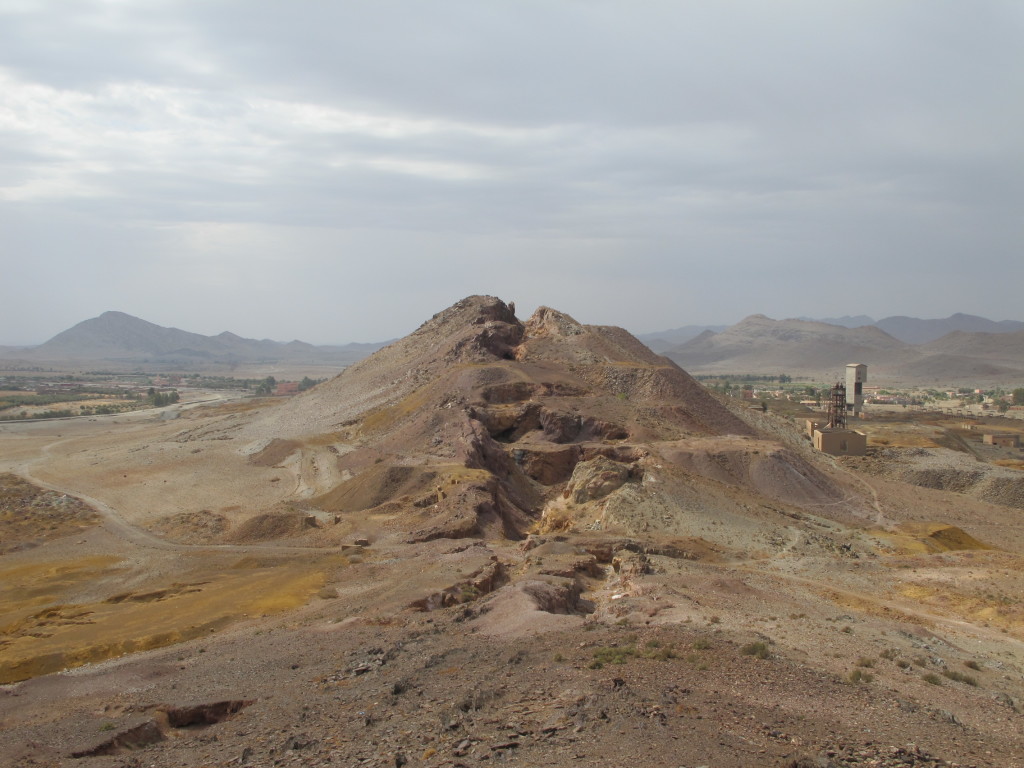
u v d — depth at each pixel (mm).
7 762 19359
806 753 15859
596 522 61500
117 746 20828
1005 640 35406
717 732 16828
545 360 130875
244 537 71062
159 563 61219
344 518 75000
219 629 40469
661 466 70250
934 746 17375
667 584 39500
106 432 166750
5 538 74000
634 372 120562
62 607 49062
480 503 67938
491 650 26453
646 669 22344
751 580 45031
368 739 18359
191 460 113812
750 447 86438
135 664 31812
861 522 74625
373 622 34625
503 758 16031
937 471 108625
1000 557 55594
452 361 134500
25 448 140375
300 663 27781
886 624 34281
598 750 15867
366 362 171625
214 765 17844
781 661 24641
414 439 100812
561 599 36219
